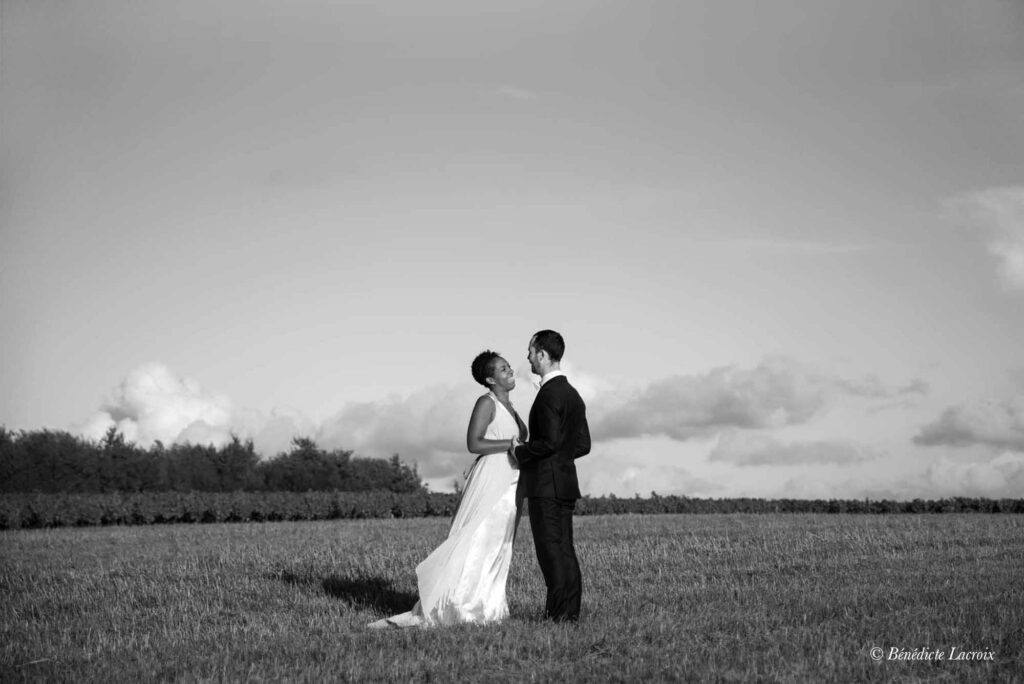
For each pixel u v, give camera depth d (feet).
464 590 32.73
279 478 246.27
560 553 31.68
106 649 30.63
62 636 33.09
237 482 240.73
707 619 32.48
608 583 44.83
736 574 48.55
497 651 27.68
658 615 33.12
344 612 37.06
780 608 34.96
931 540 66.08
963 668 25.23
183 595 42.47
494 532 33.35
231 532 100.48
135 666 27.73
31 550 72.02
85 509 130.00
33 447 212.64
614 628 30.58
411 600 39.99
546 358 32.07
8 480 207.41
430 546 68.39
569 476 31.78
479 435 33.40
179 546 75.05
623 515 128.47
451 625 32.01
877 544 63.67
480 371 34.19
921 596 37.19
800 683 23.70
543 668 25.52
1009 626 30.50
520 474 33.91
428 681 24.91
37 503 126.21
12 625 35.73
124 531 108.78
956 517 106.22
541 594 40.91
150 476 226.38
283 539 82.43
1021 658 26.30
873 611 33.94
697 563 53.78
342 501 155.12
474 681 24.47
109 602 41.24
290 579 48.11
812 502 142.31
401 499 160.66
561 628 30.14
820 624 31.53
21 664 28.66
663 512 144.05
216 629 33.53
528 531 81.05
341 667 26.16
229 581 47.09
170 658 28.81
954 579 43.32
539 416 31.40
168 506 138.41
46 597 42.78
